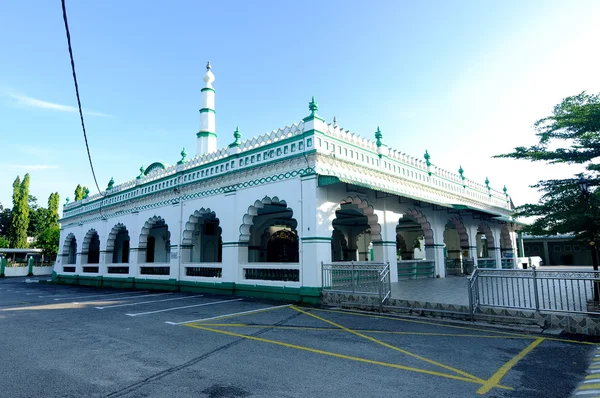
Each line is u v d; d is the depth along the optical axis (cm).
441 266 1478
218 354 523
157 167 1692
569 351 523
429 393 378
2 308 1037
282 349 545
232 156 1209
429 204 1421
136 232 1653
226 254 1209
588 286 1077
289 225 1711
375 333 641
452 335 621
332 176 934
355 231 1977
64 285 2008
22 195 4062
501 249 2128
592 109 704
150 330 689
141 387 400
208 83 1761
